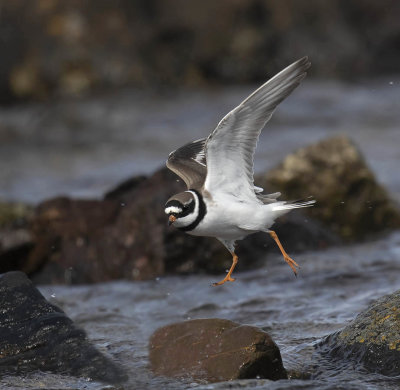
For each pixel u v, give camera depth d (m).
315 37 36.50
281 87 8.02
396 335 8.33
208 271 13.38
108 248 13.80
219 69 35.41
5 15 32.88
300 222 14.45
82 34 33.31
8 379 8.47
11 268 14.39
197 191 8.61
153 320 10.85
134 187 15.09
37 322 9.20
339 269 12.85
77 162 24.39
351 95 32.53
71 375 8.59
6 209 16.09
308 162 15.63
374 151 23.61
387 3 39.53
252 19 35.88
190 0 35.28
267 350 8.18
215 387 7.67
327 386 7.76
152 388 8.09
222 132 8.11
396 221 15.70
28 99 32.38
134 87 33.41
